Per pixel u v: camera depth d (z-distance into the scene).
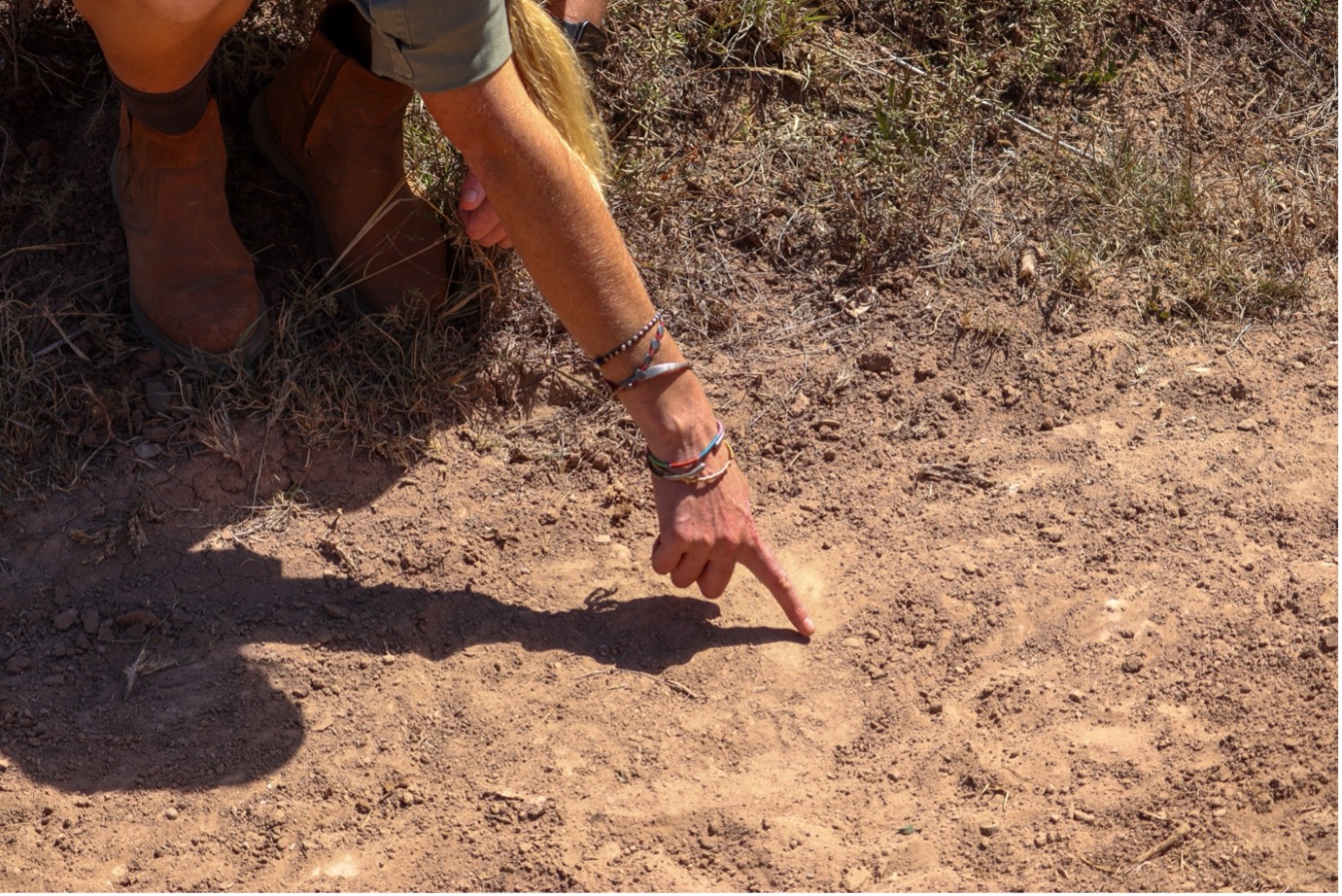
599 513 2.38
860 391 2.61
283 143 2.46
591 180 1.87
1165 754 1.91
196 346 2.30
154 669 2.02
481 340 2.56
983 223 2.91
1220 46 3.45
